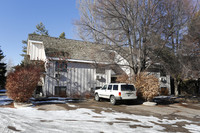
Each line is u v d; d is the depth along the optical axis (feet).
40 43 67.67
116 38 50.44
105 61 54.90
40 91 65.41
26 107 33.71
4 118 22.61
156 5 46.70
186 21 48.55
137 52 48.80
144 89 45.39
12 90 35.68
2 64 99.96
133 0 46.16
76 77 62.59
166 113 32.89
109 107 37.50
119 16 47.21
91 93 63.82
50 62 58.70
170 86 82.28
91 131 18.48
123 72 62.03
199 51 53.47
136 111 33.65
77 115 27.25
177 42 51.83
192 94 83.41
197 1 52.54
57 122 21.97
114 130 19.31
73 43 73.97
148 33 45.80
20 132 17.06
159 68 61.11
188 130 20.92
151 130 20.10
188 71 52.19
